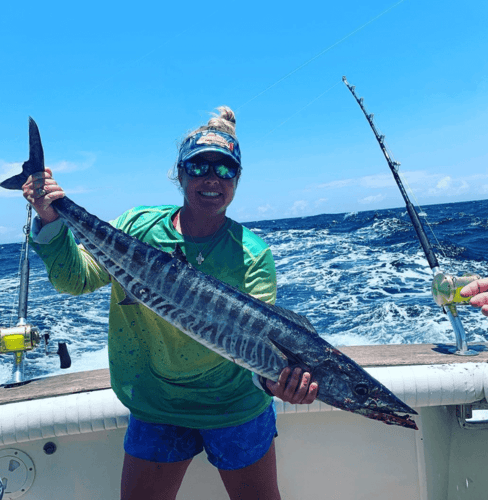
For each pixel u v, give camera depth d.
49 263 1.75
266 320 1.71
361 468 2.48
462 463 2.39
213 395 1.87
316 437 2.50
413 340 6.76
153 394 1.90
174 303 1.72
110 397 2.27
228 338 1.70
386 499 2.47
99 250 1.76
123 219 1.98
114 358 1.95
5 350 2.53
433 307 8.22
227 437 1.89
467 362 2.40
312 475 2.49
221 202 1.80
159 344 1.83
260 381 1.77
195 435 1.96
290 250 16.84
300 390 1.65
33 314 9.62
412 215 2.96
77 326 8.52
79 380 2.53
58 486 2.38
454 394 2.29
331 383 1.71
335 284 10.89
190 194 1.79
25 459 2.36
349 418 2.50
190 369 1.84
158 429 1.89
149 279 1.74
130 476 1.91
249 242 1.91
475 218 26.09
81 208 1.77
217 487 2.46
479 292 1.91
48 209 1.72
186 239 1.86
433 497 2.46
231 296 1.72
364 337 7.02
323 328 7.68
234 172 1.79
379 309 8.36
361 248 16.34
